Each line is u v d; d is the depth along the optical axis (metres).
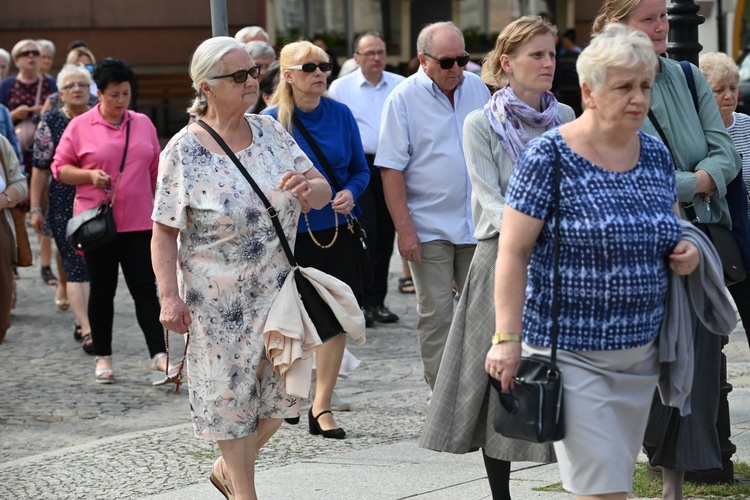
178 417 21.36
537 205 10.34
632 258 10.29
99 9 60.50
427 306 18.80
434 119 18.77
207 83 13.09
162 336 23.73
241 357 13.20
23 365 25.73
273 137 13.59
